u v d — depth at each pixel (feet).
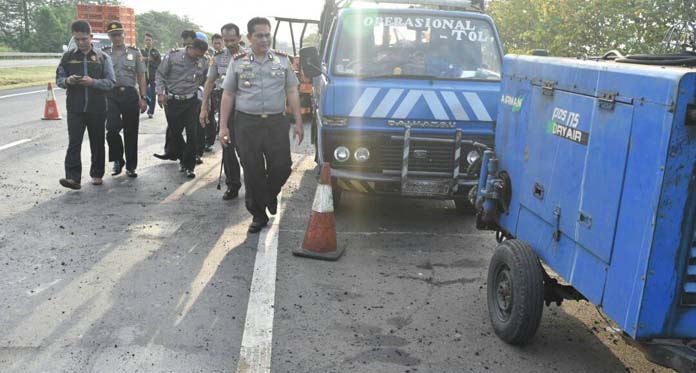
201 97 30.42
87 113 25.29
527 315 12.62
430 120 20.57
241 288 16.01
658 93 8.96
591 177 10.66
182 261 17.80
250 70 19.90
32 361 12.07
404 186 20.76
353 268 17.84
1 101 60.03
